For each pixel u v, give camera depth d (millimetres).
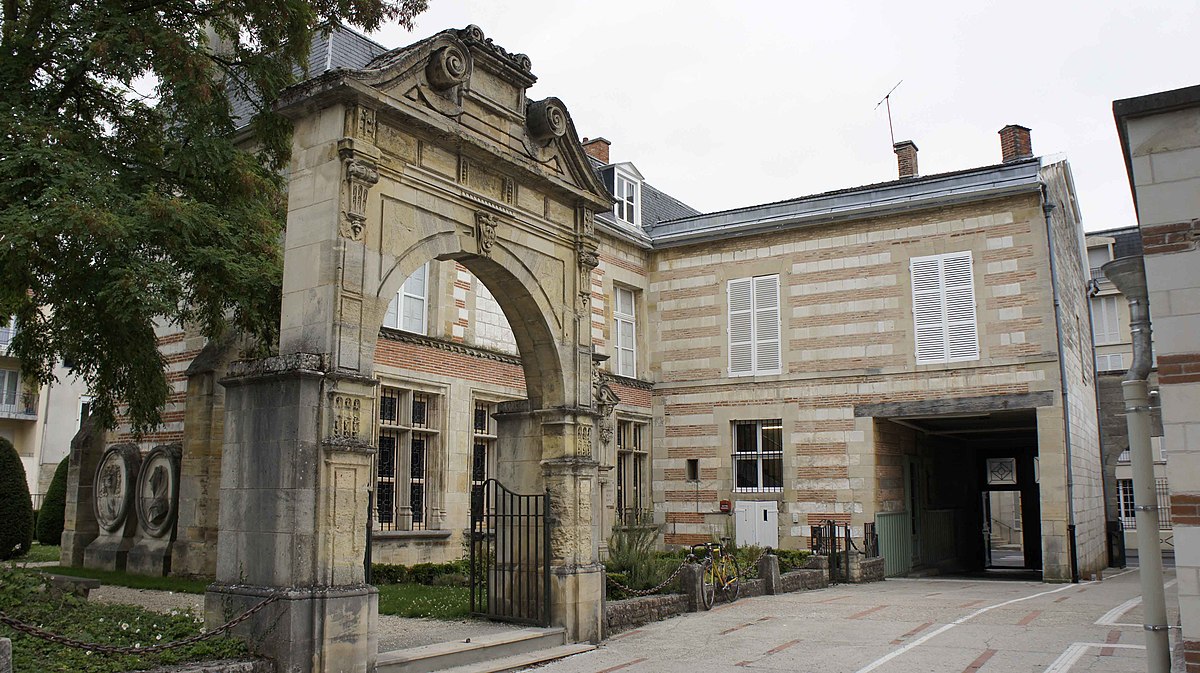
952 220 19594
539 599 10617
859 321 20359
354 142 8453
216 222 10430
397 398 16203
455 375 17125
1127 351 33188
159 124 11953
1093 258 34375
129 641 7613
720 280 22234
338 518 7891
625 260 22609
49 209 8875
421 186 9336
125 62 10516
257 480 7992
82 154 9938
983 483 27375
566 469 10797
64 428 36500
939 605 13891
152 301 9328
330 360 8055
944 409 19156
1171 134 6656
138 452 16391
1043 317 18453
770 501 20812
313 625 7547
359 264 8453
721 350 21984
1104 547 24547
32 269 9891
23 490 18125
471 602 11133
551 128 11031
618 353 22391
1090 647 9992
